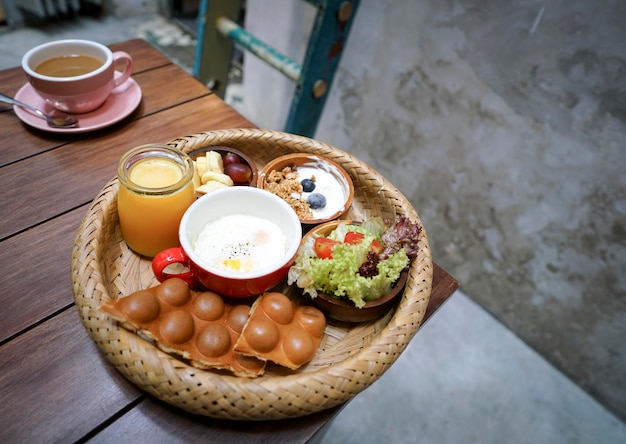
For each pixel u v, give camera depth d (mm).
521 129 792
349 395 330
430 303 441
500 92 790
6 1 1358
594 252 792
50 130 513
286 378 323
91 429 320
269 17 1123
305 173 514
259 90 1280
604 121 695
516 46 740
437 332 956
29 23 1438
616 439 849
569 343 898
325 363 373
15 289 387
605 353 854
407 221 413
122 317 323
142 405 336
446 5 792
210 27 851
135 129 550
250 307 392
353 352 383
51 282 396
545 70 724
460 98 849
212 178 447
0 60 1303
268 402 311
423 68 878
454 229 988
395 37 892
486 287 986
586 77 687
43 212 448
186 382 309
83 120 537
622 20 625
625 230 741
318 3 692
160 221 390
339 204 496
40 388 334
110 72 521
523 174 825
